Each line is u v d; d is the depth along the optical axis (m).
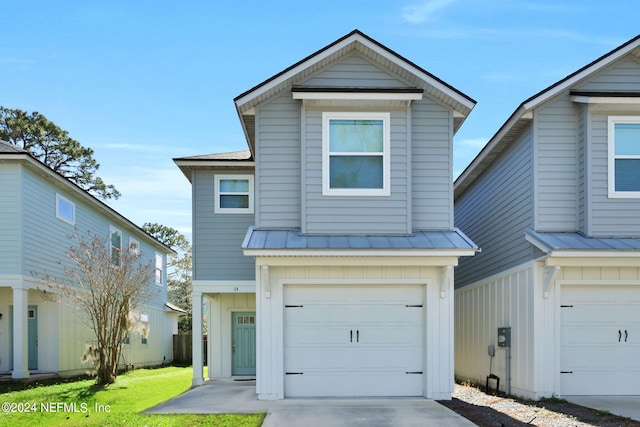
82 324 19.20
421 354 11.43
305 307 11.43
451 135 11.90
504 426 8.73
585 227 11.59
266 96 11.77
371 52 11.78
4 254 15.43
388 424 8.90
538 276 11.67
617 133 11.84
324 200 11.52
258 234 11.33
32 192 16.22
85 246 16.14
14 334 15.31
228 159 15.77
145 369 22.44
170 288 42.75
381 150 11.67
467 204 17.91
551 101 12.06
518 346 12.40
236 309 17.08
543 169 11.94
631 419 9.32
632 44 11.81
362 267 11.40
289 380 11.31
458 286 17.22
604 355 11.71
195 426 8.84
